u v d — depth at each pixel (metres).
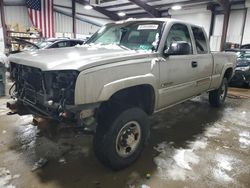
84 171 2.38
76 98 1.90
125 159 2.40
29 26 15.73
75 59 2.07
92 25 19.62
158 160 2.64
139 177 2.30
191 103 5.36
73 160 2.60
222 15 13.91
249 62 7.46
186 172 2.41
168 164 2.56
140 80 2.37
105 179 2.26
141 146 2.57
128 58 2.31
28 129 3.44
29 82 2.34
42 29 15.91
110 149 2.24
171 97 3.04
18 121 3.77
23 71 2.38
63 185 2.15
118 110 2.30
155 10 16.95
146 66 2.48
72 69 1.87
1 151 2.74
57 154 2.72
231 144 3.13
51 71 1.96
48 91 2.05
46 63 2.00
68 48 2.91
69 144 2.99
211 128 3.75
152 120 4.11
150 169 2.45
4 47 13.43
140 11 18.77
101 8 19.19
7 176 2.24
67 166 2.47
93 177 2.29
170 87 2.94
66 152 2.78
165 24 2.92
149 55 2.56
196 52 3.49
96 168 2.45
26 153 2.71
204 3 14.41
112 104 2.32
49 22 16.17
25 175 2.27
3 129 3.42
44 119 2.23
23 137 3.15
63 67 1.91
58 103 2.00
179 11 15.96
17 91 2.61
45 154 2.71
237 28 13.27
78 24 18.72
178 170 2.44
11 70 2.65
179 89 3.14
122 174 2.35
